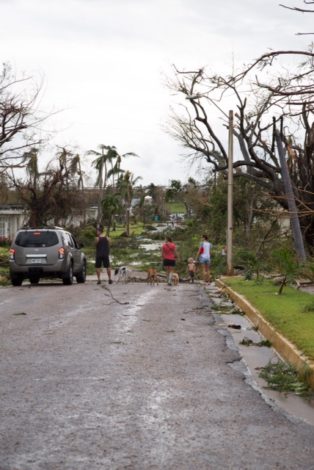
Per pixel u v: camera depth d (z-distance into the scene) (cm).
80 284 2573
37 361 901
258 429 593
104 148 7831
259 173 3172
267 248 2998
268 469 492
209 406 670
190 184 6462
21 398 696
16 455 518
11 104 3091
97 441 554
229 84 823
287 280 1828
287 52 748
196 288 2331
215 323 1322
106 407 662
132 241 7550
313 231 2702
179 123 3769
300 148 2753
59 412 642
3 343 1052
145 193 13875
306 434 580
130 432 580
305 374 767
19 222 6106
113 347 1015
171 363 892
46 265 2409
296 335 984
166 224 12712
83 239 6294
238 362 905
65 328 1225
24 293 2059
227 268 2806
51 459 509
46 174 4747
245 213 4566
